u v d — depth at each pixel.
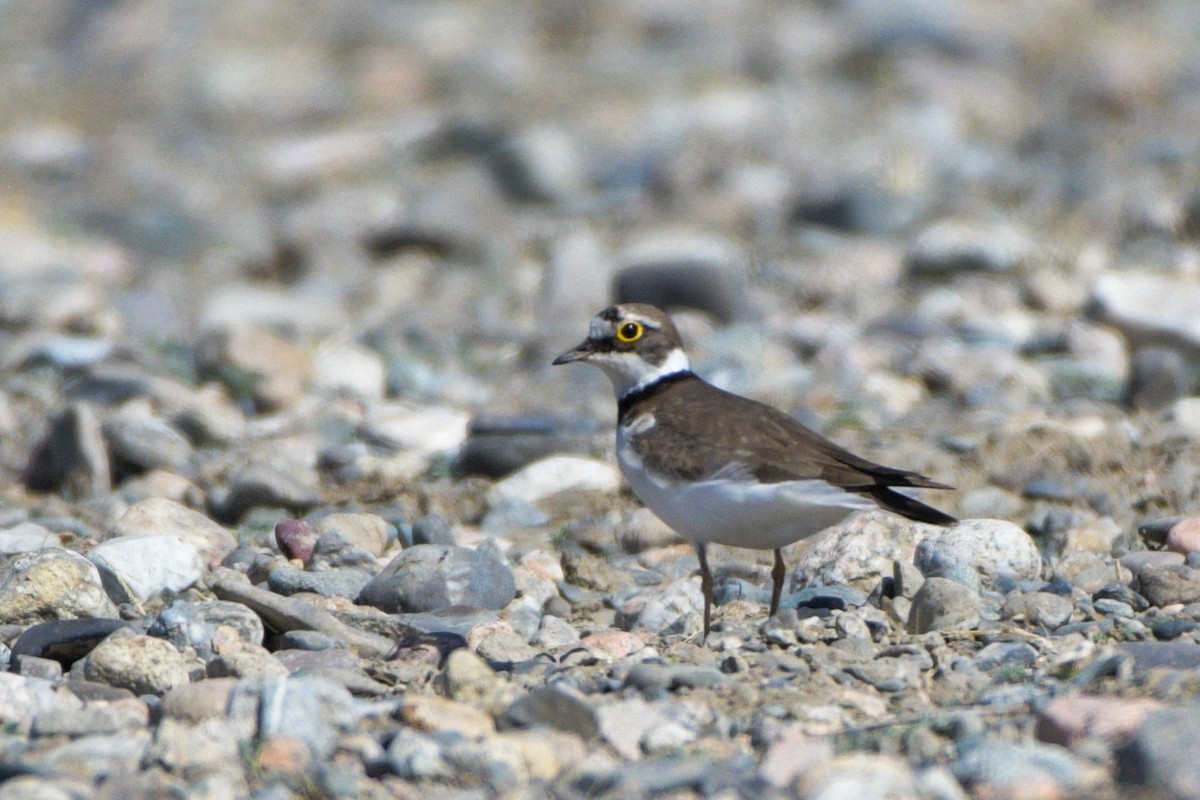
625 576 10.04
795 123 26.41
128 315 19.28
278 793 6.04
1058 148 25.41
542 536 11.28
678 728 6.68
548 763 6.39
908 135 25.56
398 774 6.30
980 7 31.28
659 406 8.80
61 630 8.07
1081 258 19.30
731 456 8.14
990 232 19.55
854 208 22.03
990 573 9.15
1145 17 31.50
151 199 26.17
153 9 35.28
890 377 15.15
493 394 15.65
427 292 20.64
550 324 18.30
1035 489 11.52
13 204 25.31
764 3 32.81
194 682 7.27
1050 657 7.64
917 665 7.60
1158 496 11.34
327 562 9.80
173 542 9.57
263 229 24.36
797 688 7.29
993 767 6.04
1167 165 24.11
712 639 8.25
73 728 6.82
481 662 7.28
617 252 21.23
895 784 5.84
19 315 18.34
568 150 25.47
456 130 27.70
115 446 12.80
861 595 8.88
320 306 19.41
